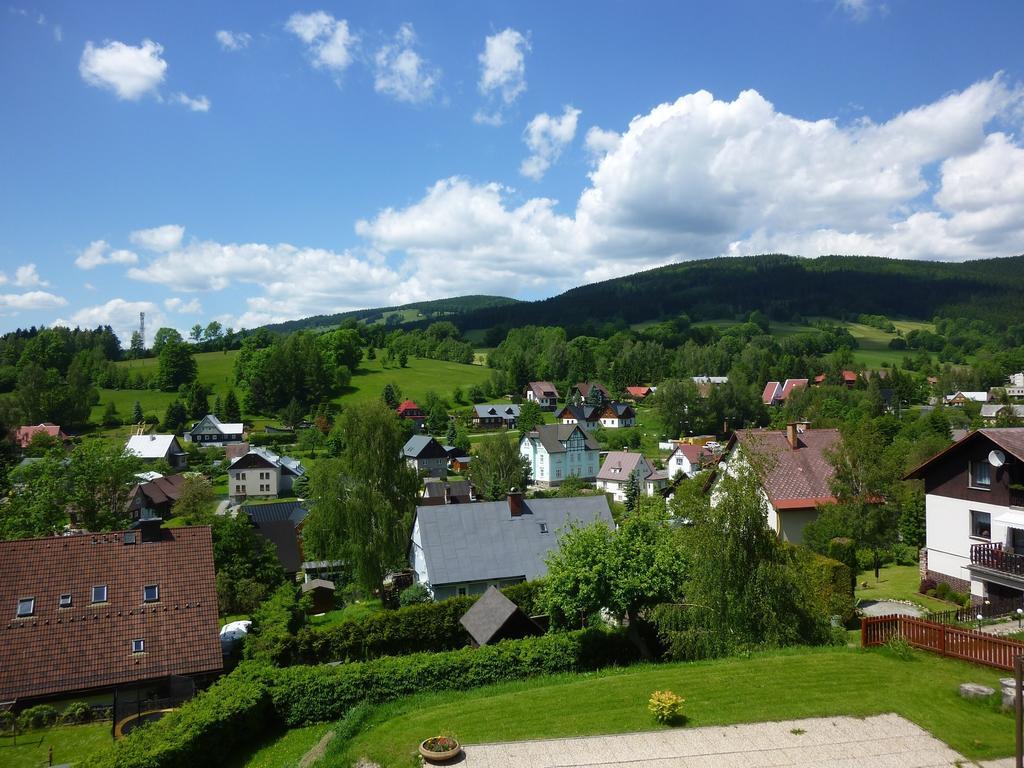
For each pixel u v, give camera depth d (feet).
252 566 138.82
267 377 552.82
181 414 503.61
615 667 77.46
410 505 170.40
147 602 89.10
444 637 110.52
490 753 51.44
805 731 52.26
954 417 388.57
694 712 56.70
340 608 162.50
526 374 647.97
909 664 64.44
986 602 94.12
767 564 75.05
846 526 112.98
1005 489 96.99
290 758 59.62
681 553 80.59
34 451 202.59
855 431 117.29
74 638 82.69
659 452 429.79
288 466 373.20
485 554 137.28
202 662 83.66
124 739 55.93
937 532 108.99
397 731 56.95
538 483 390.63
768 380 620.49
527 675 78.43
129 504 245.65
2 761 66.59
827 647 72.90
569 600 81.25
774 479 129.59
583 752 50.83
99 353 641.40
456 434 450.30
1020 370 636.48
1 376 560.61
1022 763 40.06
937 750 48.47
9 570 88.43
